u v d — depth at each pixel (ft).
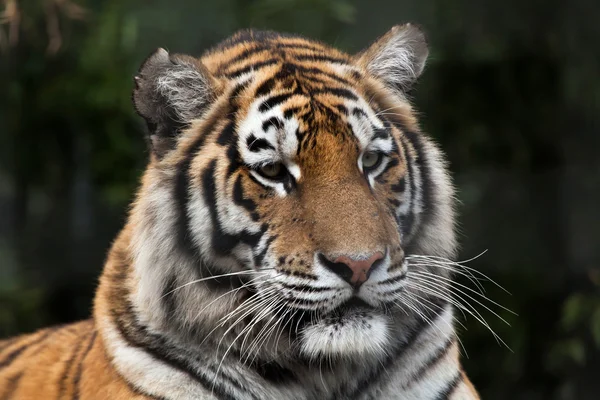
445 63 44.21
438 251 23.13
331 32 40.57
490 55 44.09
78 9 37.47
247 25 40.09
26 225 46.73
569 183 44.75
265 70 22.48
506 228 45.21
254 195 21.25
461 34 43.65
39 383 25.29
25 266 46.11
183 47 40.06
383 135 21.98
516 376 45.37
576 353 41.65
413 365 22.93
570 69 44.21
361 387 22.74
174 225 21.95
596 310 41.24
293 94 21.68
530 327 45.19
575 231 44.39
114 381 22.21
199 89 22.34
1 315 44.39
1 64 42.73
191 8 39.88
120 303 22.95
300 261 20.59
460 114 45.78
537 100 45.57
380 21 41.34
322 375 22.41
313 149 21.03
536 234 45.01
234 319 21.95
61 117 44.83
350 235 20.22
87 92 42.75
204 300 21.89
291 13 40.04
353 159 21.33
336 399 22.77
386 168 22.04
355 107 21.85
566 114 44.88
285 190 21.21
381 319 21.07
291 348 22.11
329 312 20.71
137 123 43.70
